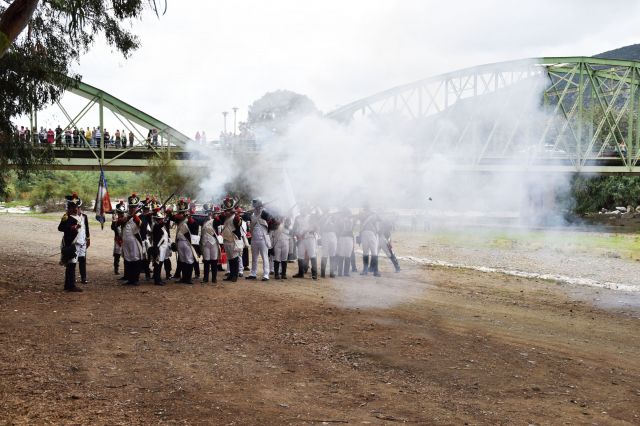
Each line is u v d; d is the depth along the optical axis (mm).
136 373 8148
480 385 7922
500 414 6867
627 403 7312
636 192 58688
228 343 9875
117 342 9695
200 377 8078
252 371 8422
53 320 11094
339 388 7781
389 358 9078
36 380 7613
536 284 18922
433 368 8625
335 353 9375
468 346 9836
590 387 7926
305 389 7715
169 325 10992
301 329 10867
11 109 18875
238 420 6531
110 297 13695
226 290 14930
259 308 12680
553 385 7980
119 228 17016
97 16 18484
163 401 7086
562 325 12031
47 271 18203
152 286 15469
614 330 11680
